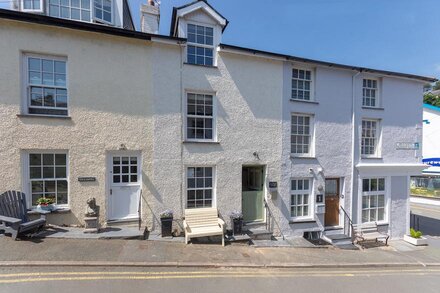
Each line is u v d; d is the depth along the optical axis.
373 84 12.12
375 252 9.95
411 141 12.66
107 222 8.16
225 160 9.45
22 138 7.43
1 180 7.29
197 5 9.06
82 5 8.98
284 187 10.28
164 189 8.73
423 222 17.16
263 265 6.88
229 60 9.55
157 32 9.66
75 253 6.15
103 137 8.12
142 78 8.55
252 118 9.84
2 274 5.05
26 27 7.45
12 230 6.49
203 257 6.94
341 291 5.87
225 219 9.41
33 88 7.68
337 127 11.23
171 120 8.84
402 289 6.37
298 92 10.84
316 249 9.30
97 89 8.09
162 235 8.23
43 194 7.74
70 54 7.84
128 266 5.92
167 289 5.11
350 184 11.44
